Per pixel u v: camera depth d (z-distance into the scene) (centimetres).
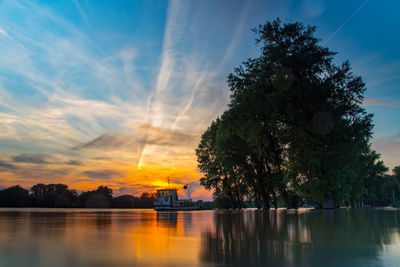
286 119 2955
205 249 411
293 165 3002
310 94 2698
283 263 323
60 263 294
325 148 2795
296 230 700
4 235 545
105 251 371
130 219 1312
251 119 2983
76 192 10431
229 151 4591
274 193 4444
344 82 2931
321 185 2814
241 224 940
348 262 330
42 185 10138
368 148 4900
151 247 418
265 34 3092
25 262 295
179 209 7369
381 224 895
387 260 341
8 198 8888
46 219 1236
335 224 896
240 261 331
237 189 5416
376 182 5809
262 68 2933
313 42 2980
